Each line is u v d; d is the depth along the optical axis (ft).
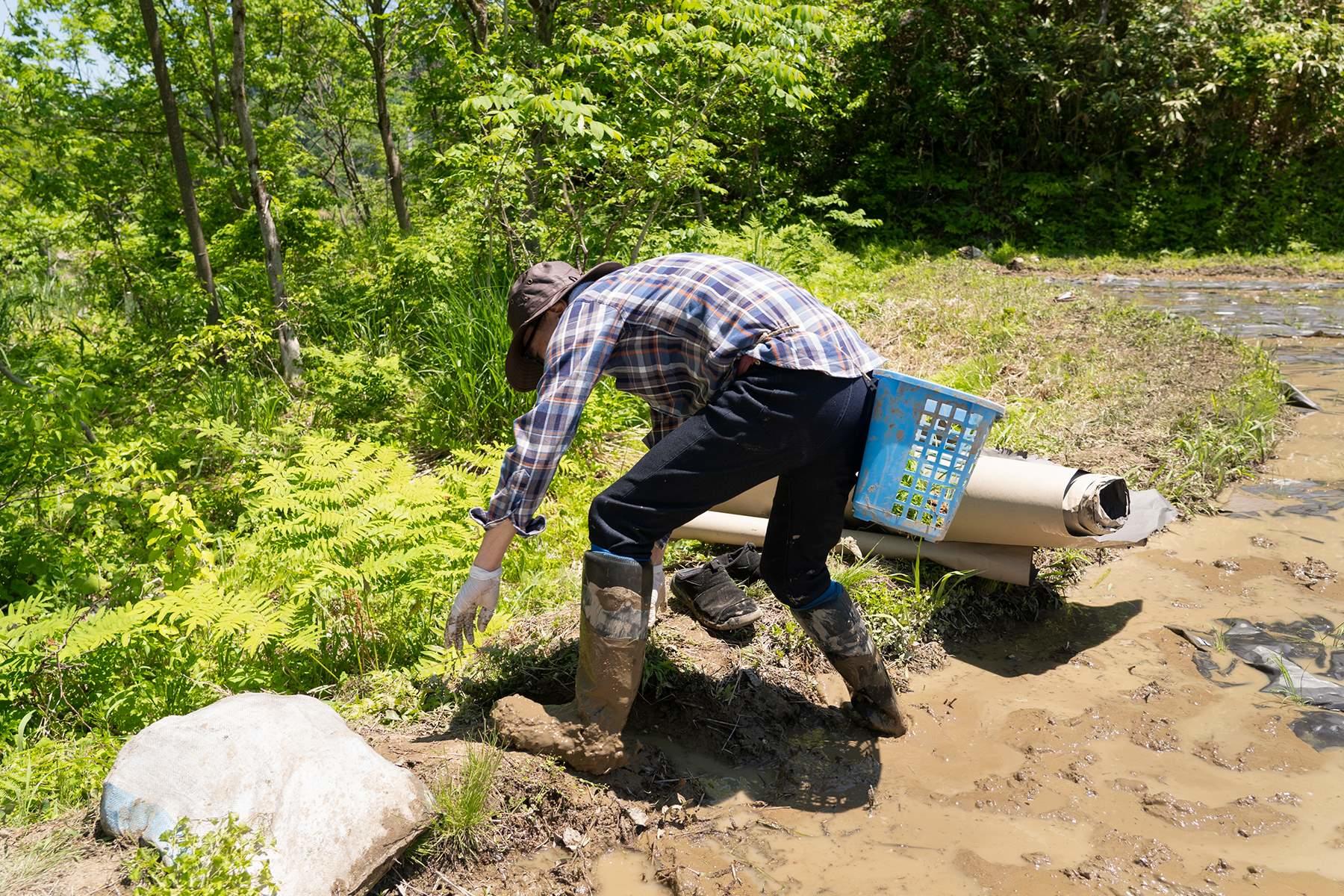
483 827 8.30
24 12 36.88
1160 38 49.73
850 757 9.72
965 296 29.99
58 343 27.68
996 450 12.87
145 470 15.61
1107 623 12.14
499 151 21.76
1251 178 49.01
